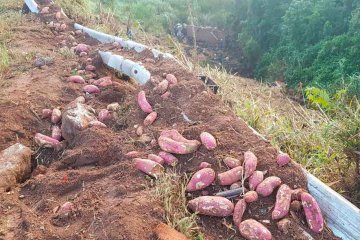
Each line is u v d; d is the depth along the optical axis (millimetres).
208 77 4473
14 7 8211
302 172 3061
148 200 2754
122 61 4980
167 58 4789
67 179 3148
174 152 3172
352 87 6602
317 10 11883
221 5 16703
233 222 2762
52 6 7582
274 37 13922
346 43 10664
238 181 2963
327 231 2799
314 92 4496
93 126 3742
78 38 6586
